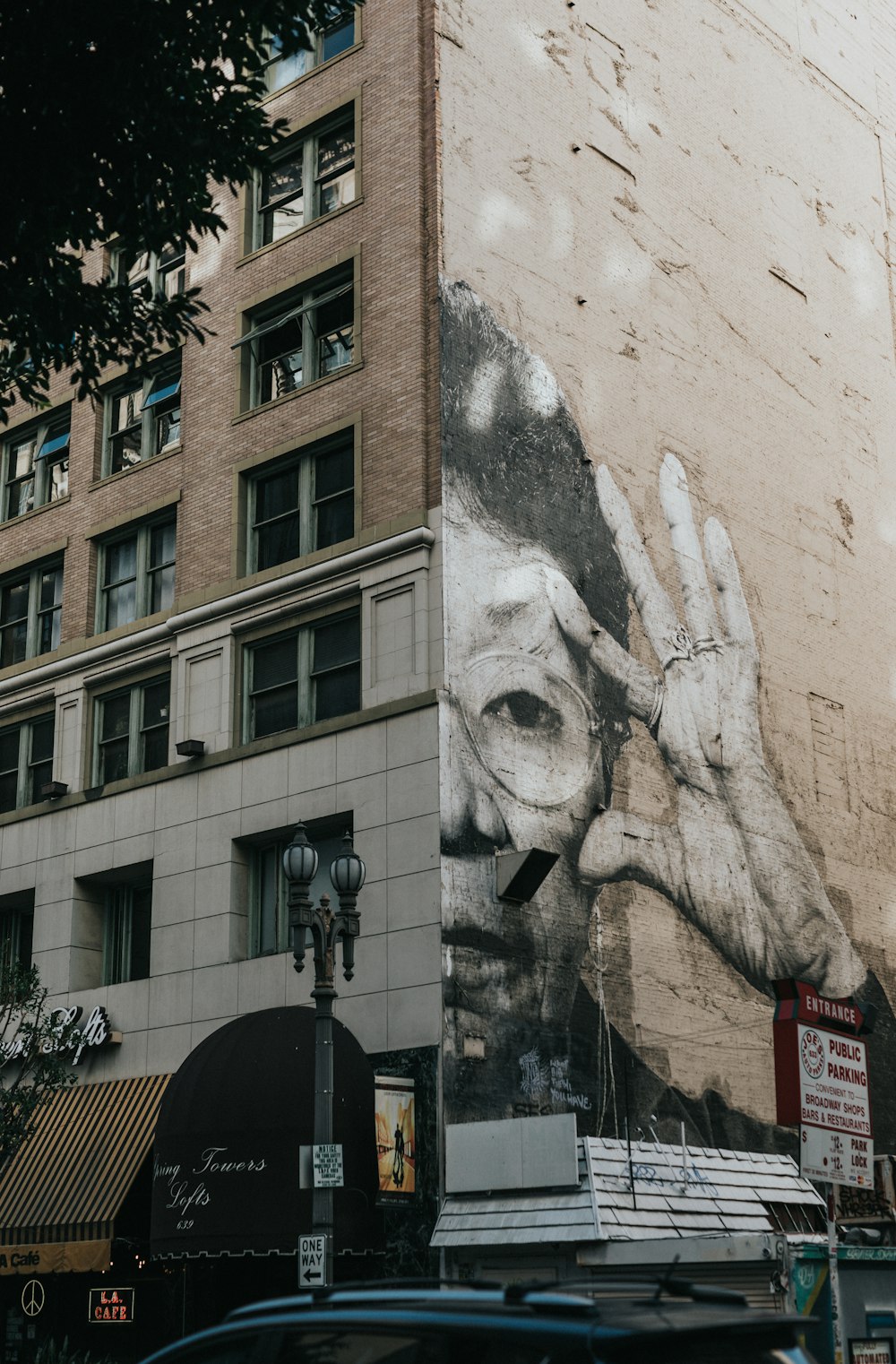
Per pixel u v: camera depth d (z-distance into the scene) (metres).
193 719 31.61
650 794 31.55
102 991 31.42
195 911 30.20
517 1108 26.64
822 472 39.59
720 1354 7.46
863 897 36.84
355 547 29.44
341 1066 24.98
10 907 34.66
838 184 43.16
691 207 37.34
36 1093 27.27
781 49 42.28
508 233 31.73
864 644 39.44
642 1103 29.14
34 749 35.25
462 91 31.62
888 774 38.97
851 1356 16.95
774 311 39.31
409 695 27.88
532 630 29.72
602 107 35.28
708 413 36.25
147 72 17.80
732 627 35.22
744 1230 25.36
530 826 28.44
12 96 17.66
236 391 32.84
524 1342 7.30
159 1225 25.20
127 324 19.72
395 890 27.05
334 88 32.78
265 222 33.81
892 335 43.91
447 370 29.39
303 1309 8.33
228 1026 26.75
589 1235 22.59
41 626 36.09
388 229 30.91
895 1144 35.75
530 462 30.77
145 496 34.06
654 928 30.64
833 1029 17.72
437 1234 24.41
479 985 26.61
